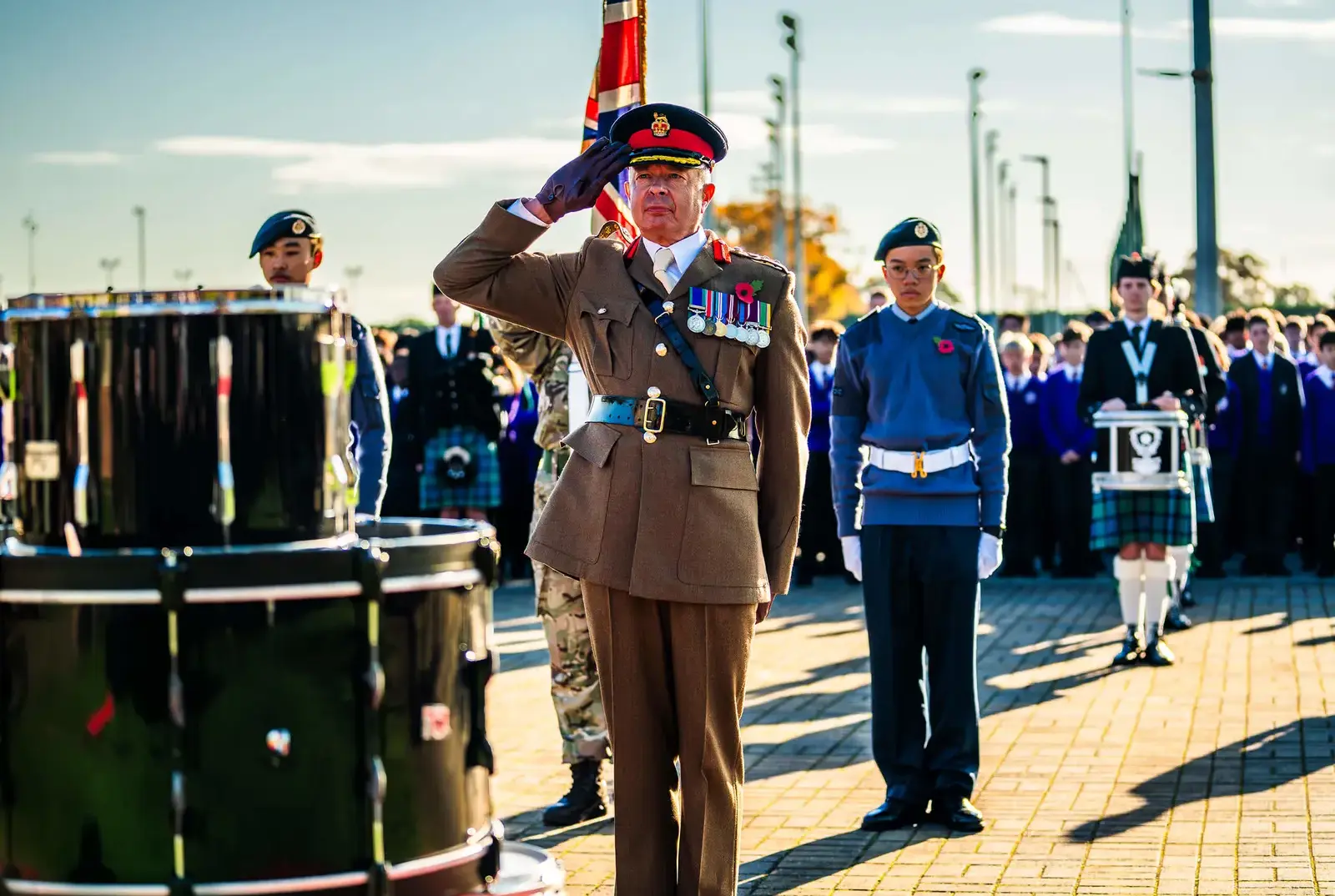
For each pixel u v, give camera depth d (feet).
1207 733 26.20
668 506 14.33
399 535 12.23
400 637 10.91
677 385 14.44
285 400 11.00
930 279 21.66
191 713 10.48
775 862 19.35
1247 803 21.61
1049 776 23.48
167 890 10.50
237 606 10.51
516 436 50.14
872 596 21.44
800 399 14.93
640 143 14.66
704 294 14.57
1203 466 37.70
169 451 10.85
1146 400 33.27
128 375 10.87
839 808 22.04
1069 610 42.57
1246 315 51.21
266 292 11.02
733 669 14.62
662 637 14.67
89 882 10.61
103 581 10.52
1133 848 19.56
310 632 10.61
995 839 20.17
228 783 10.54
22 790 10.73
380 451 18.62
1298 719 27.14
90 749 10.55
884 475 21.43
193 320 10.86
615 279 14.67
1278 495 50.47
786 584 14.96
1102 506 33.55
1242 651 34.78
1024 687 31.04
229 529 10.90
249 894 10.53
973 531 21.20
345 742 10.70
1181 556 37.73
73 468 10.94
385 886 10.74
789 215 219.20
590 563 14.40
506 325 20.93
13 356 11.23
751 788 23.30
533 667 34.32
